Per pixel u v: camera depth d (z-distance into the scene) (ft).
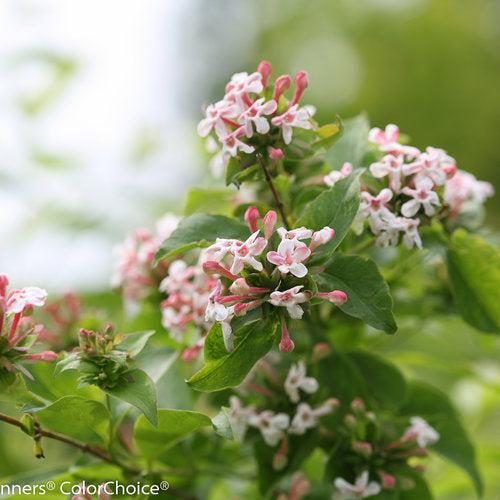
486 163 13.16
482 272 2.53
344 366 2.52
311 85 13.71
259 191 2.57
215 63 16.24
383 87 13.56
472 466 2.60
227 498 2.84
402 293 2.75
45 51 3.84
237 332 2.30
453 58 13.56
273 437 2.47
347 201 2.33
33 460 3.07
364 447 2.44
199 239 2.39
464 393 3.07
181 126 4.16
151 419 2.33
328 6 14.58
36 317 2.91
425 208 2.39
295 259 2.27
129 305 2.72
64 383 2.49
